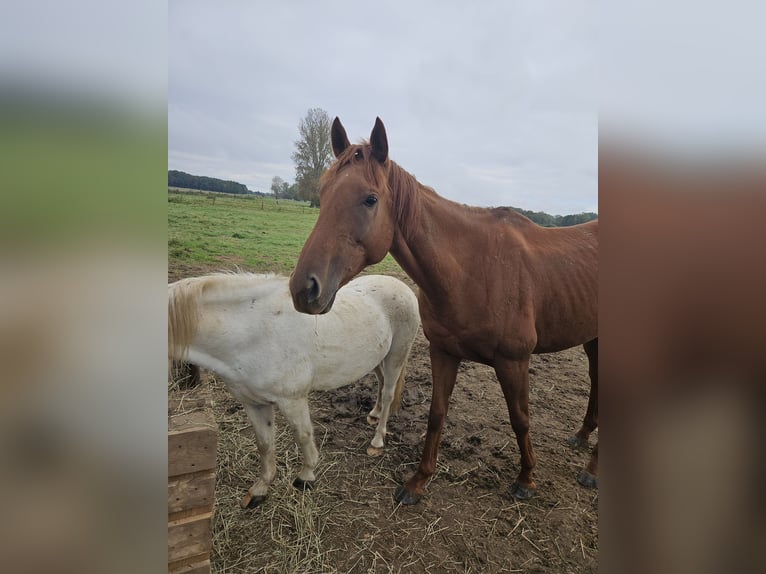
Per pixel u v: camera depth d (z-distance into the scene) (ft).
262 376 6.67
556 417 10.84
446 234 6.42
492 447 9.27
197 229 32.07
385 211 5.69
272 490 7.63
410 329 9.16
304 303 4.99
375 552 6.47
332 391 12.01
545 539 6.86
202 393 6.01
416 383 12.73
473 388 12.34
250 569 6.07
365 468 8.52
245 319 6.50
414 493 7.58
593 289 7.52
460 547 6.64
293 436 9.43
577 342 7.98
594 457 8.25
